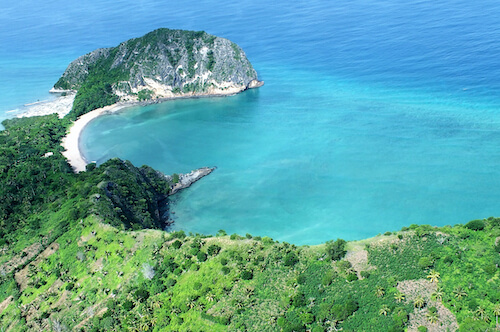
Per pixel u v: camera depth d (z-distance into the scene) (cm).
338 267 10469
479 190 15988
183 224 15750
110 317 10531
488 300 9069
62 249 13400
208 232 15175
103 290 11562
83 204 14500
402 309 9188
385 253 10681
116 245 12712
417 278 9906
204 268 11225
